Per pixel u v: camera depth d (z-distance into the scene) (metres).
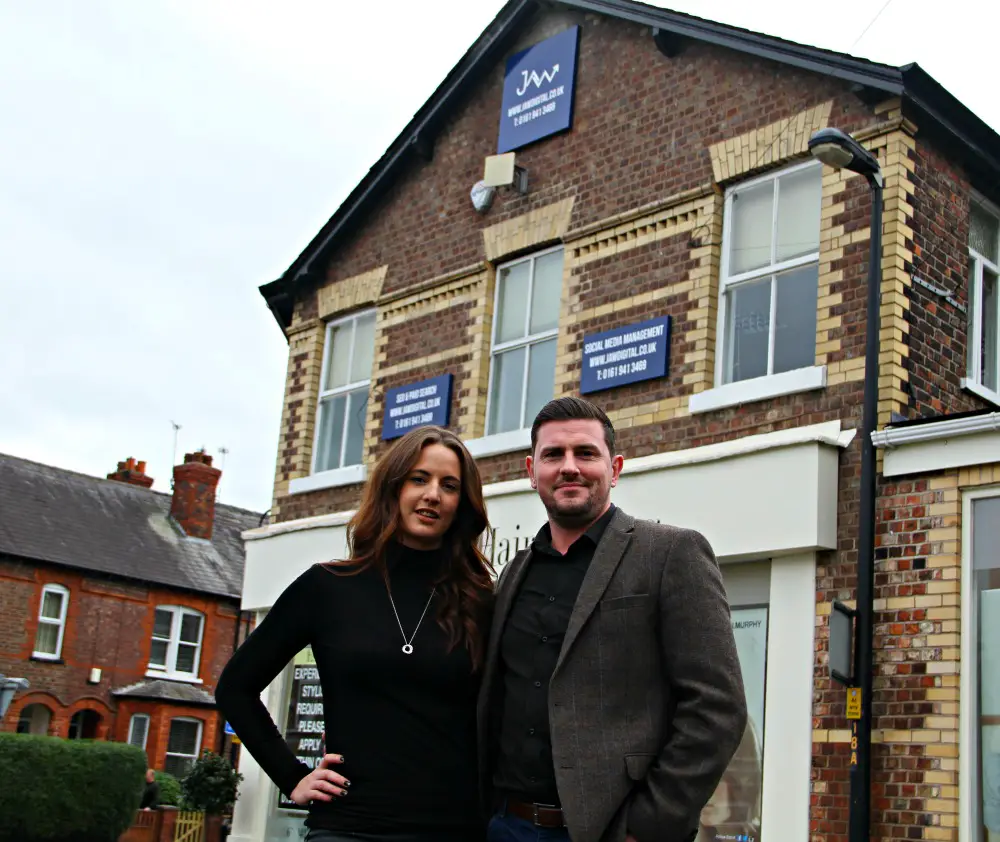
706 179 10.48
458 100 13.20
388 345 13.39
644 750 3.65
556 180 11.89
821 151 8.18
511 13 12.49
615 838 3.57
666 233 10.70
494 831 3.84
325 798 3.90
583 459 4.01
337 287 14.22
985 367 9.93
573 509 3.97
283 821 13.11
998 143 9.77
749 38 10.20
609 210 11.27
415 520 4.21
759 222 10.17
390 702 3.99
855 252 9.24
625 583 3.81
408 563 4.26
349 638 4.05
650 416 10.37
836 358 9.16
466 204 12.86
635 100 11.31
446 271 12.88
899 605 8.34
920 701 8.09
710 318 10.17
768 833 8.64
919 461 8.41
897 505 8.51
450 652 4.04
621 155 11.30
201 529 32.75
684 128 10.79
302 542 13.35
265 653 4.20
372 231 13.99
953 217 9.63
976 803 7.77
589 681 3.74
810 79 9.88
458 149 13.15
